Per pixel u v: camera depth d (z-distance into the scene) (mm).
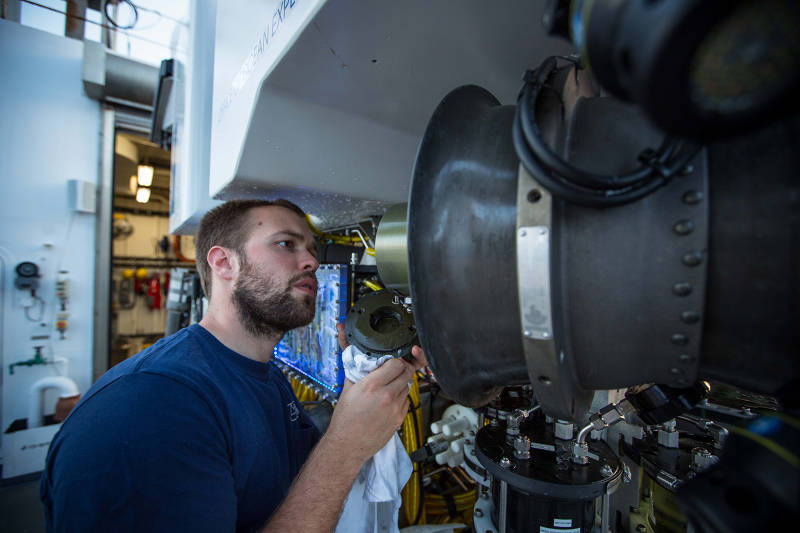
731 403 867
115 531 469
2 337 2725
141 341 4895
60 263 2928
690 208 317
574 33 236
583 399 465
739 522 223
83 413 551
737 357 339
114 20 2625
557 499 729
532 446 796
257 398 761
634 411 787
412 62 603
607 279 357
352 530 950
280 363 1634
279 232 832
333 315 1209
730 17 171
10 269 2762
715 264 315
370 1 463
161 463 507
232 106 814
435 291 439
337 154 793
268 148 723
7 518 2156
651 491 823
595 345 389
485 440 834
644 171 304
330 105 744
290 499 602
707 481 255
